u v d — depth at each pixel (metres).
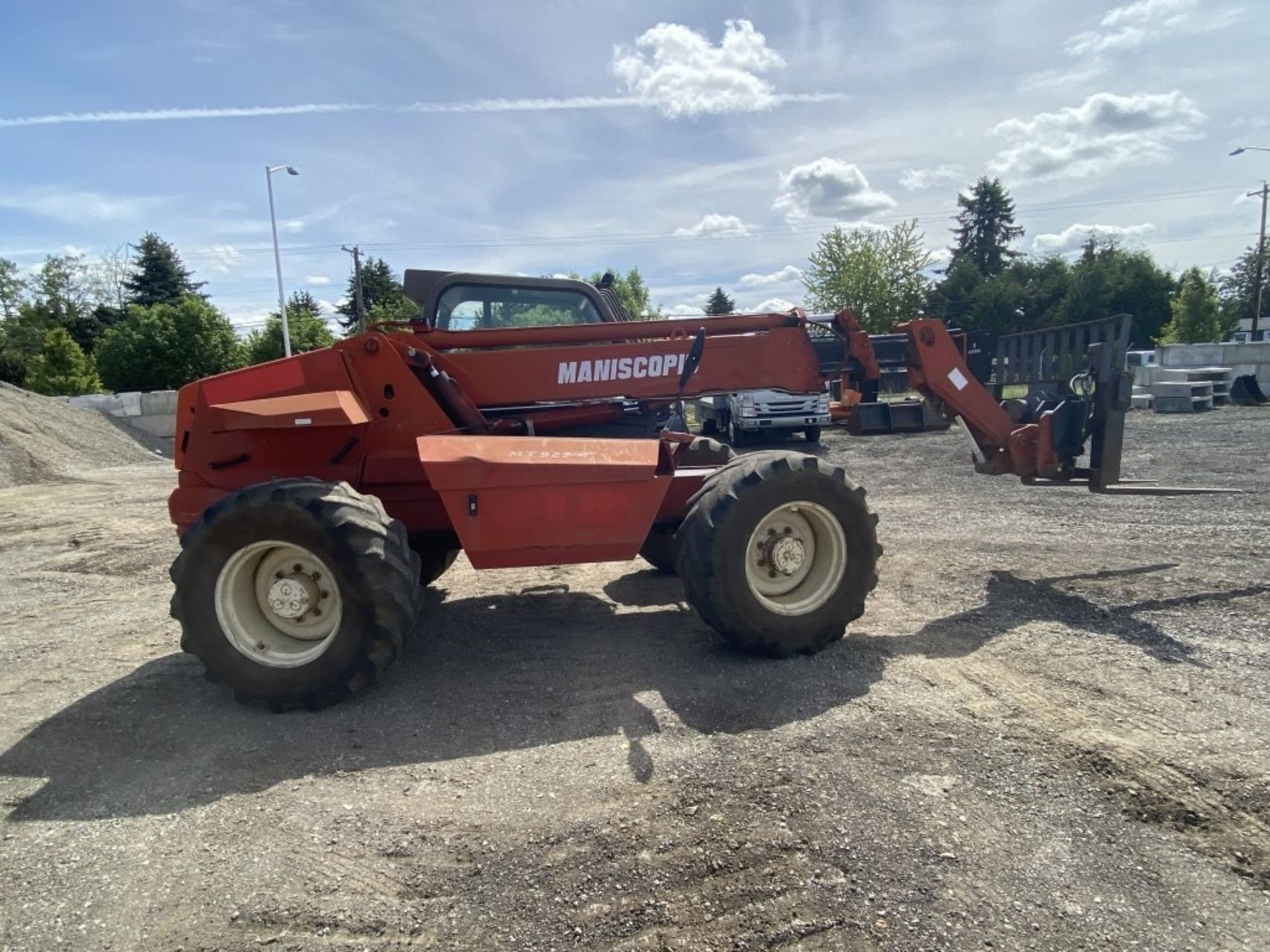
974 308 57.09
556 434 5.12
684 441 4.93
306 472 4.63
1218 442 12.09
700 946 2.13
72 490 12.70
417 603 3.89
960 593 5.25
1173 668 3.86
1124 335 5.34
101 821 2.88
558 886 2.39
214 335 28.50
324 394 4.41
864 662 4.05
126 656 4.74
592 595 5.60
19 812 2.97
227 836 2.74
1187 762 2.94
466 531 3.97
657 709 3.59
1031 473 5.68
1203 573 5.48
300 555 3.87
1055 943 2.10
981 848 2.48
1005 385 6.91
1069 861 2.42
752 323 5.06
